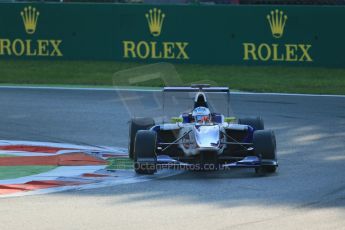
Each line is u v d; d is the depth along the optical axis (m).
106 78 80.06
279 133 51.28
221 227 26.28
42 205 29.88
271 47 84.50
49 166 39.25
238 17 84.44
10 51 87.56
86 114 58.69
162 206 29.70
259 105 64.25
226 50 85.00
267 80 79.31
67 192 32.50
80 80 79.19
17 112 59.56
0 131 51.81
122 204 30.06
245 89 74.44
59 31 86.75
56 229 26.09
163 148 40.59
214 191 32.75
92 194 32.09
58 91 71.44
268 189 33.22
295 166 39.88
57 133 51.19
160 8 85.19
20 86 74.88
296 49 84.38
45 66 85.31
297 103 65.81
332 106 64.38
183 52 85.31
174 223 26.91
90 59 86.69
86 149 45.34
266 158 36.69
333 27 83.94
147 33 85.56
